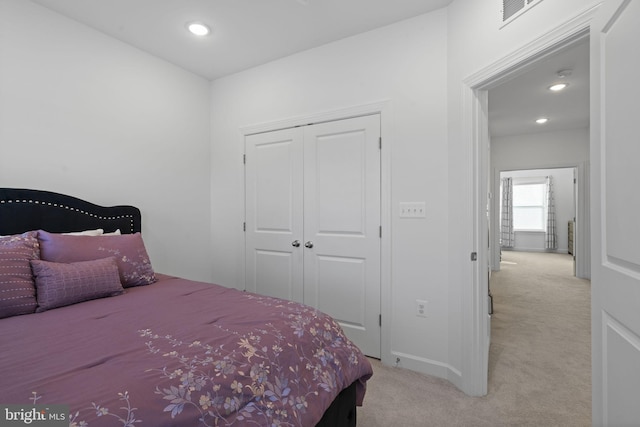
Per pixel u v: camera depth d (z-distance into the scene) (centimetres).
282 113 282
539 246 870
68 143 218
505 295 418
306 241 269
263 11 216
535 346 260
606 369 108
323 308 261
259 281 298
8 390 78
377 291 237
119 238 197
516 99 388
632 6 91
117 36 245
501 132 541
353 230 246
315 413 111
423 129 218
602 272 110
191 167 308
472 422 166
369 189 239
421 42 219
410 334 224
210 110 329
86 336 113
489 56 173
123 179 251
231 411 89
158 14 218
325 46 258
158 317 133
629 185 93
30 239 161
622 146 97
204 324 125
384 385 202
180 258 298
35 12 202
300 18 224
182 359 96
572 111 432
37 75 203
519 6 156
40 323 126
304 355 123
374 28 236
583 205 514
